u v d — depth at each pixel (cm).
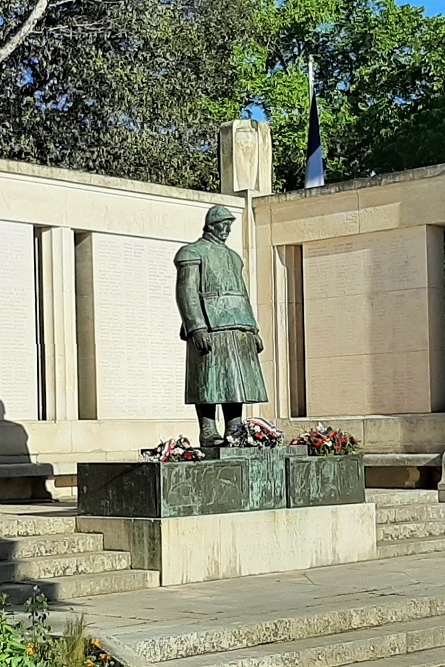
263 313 2520
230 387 1595
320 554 1647
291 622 1199
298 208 2470
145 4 3584
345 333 2403
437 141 3988
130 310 2273
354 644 1189
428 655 1227
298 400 2509
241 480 1565
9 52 1962
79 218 2197
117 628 1143
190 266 1619
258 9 4512
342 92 4597
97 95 3650
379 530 1816
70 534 1521
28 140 3578
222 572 1520
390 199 2334
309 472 1652
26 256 2123
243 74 4238
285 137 4188
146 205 2309
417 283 2300
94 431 2175
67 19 3462
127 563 1475
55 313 2166
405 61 4469
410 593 1384
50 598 1329
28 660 895
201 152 3922
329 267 2433
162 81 3725
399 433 2277
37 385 2153
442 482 2098
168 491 1476
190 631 1126
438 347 2302
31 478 2095
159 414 2298
